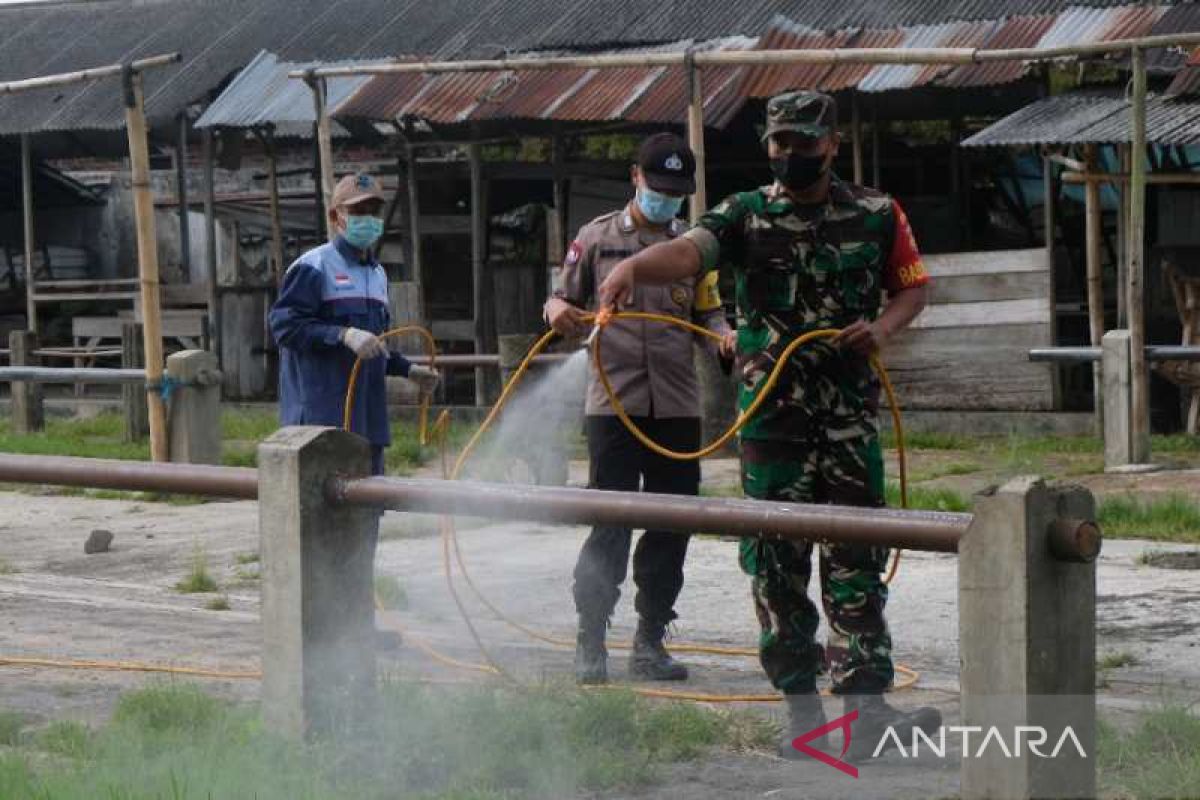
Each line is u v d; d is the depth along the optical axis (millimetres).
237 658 9039
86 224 33688
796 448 6742
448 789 6094
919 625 9758
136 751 6512
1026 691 4891
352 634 6668
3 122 27891
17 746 6938
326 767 6176
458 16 25891
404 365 9742
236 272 29453
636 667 8531
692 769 6574
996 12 21031
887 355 21031
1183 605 10039
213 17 29359
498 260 24859
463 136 24688
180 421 16766
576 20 24109
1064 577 4984
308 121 24562
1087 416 19625
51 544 14031
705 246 6691
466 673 8438
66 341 32750
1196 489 15023
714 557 12383
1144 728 6605
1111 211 23859
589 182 24594
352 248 9547
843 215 6703
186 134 29281
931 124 25844
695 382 8648
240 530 14539
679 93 21469
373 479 6523
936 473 17031
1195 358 16453
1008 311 20234
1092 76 22953
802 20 22250
